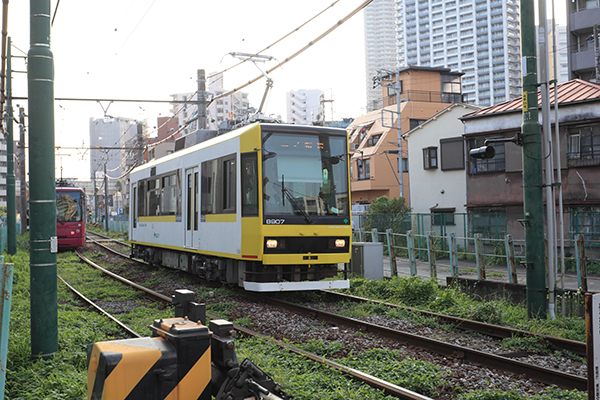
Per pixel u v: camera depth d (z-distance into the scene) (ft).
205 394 10.27
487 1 464.24
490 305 29.01
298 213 35.12
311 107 490.49
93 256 78.13
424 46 507.30
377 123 146.92
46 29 20.85
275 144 35.19
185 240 46.06
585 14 111.34
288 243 34.83
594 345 10.55
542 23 29.84
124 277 54.44
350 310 32.37
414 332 26.96
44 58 20.70
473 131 80.43
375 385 17.22
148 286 46.11
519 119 75.25
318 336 25.99
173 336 10.12
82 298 38.37
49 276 20.45
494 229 73.82
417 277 37.68
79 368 19.10
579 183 67.10
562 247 29.68
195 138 47.98
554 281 29.30
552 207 29.48
